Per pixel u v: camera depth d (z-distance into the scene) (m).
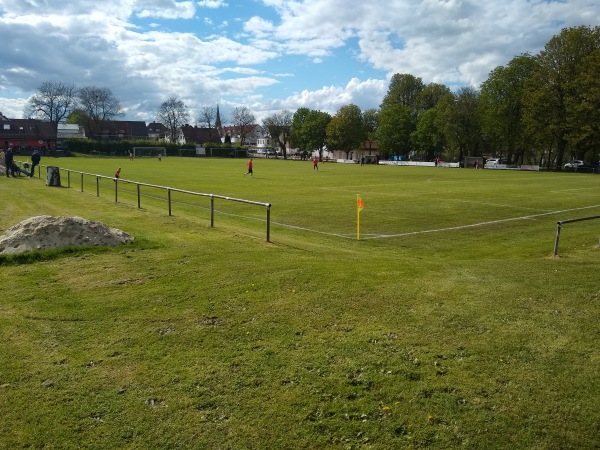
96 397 4.87
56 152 97.94
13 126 111.94
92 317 6.85
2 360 5.60
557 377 5.05
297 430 4.32
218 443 4.19
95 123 126.19
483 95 78.88
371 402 4.70
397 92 114.06
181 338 6.14
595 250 12.39
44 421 4.49
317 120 121.00
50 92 114.69
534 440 4.15
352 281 8.06
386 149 108.12
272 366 5.39
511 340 5.87
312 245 12.54
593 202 26.12
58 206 19.20
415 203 24.86
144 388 5.02
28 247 10.20
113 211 17.53
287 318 6.65
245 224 17.98
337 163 103.12
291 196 27.97
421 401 4.68
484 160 80.81
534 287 7.73
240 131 171.38
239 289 7.79
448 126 85.62
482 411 4.53
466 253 13.42
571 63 65.75
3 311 7.08
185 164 73.12
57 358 5.65
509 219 19.70
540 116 68.00
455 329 6.21
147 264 9.40
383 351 5.68
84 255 10.09
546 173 61.47
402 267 9.03
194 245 10.97
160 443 4.20
